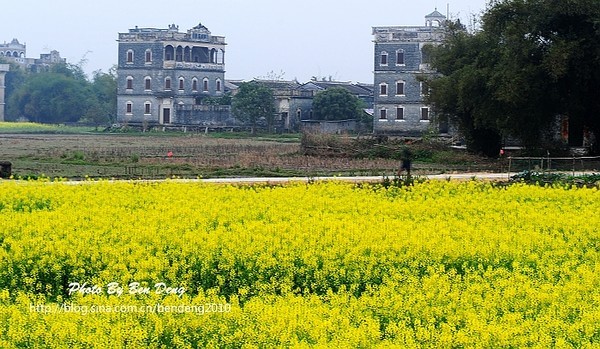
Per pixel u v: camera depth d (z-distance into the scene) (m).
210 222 36.69
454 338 21.94
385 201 44.00
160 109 168.50
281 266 29.19
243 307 25.00
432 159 82.94
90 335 21.55
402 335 22.06
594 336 22.73
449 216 39.75
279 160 82.81
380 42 140.62
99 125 190.12
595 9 72.06
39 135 147.25
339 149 88.94
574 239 34.47
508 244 32.69
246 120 158.00
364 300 24.83
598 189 53.09
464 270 29.92
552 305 24.59
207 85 174.12
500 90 72.50
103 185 47.97
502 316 24.00
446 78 83.81
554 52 71.00
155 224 35.06
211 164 78.38
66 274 29.22
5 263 29.05
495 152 85.19
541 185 56.38
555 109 75.50
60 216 36.31
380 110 141.12
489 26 76.94
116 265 28.44
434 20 148.88
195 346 22.56
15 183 49.16
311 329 22.06
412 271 29.28
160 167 74.69
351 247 31.05
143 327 22.56
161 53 168.62
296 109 158.75
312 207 41.84
